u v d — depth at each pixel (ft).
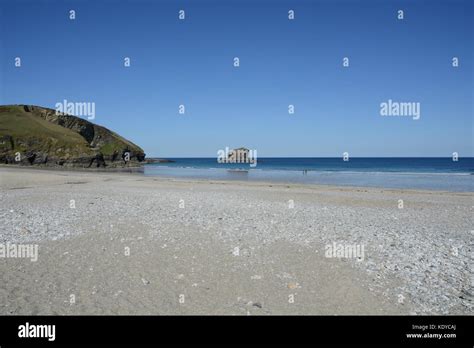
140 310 28.30
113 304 29.17
